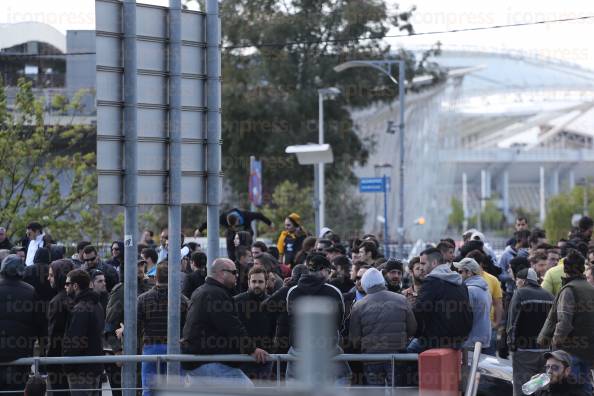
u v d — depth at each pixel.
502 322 32.28
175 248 21.33
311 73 105.75
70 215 59.38
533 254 29.78
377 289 21.86
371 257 26.53
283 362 21.62
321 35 107.56
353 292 24.89
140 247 32.06
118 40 20.69
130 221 20.77
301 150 61.16
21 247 34.66
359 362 22.44
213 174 21.91
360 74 106.25
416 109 155.38
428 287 21.58
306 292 20.44
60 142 67.38
